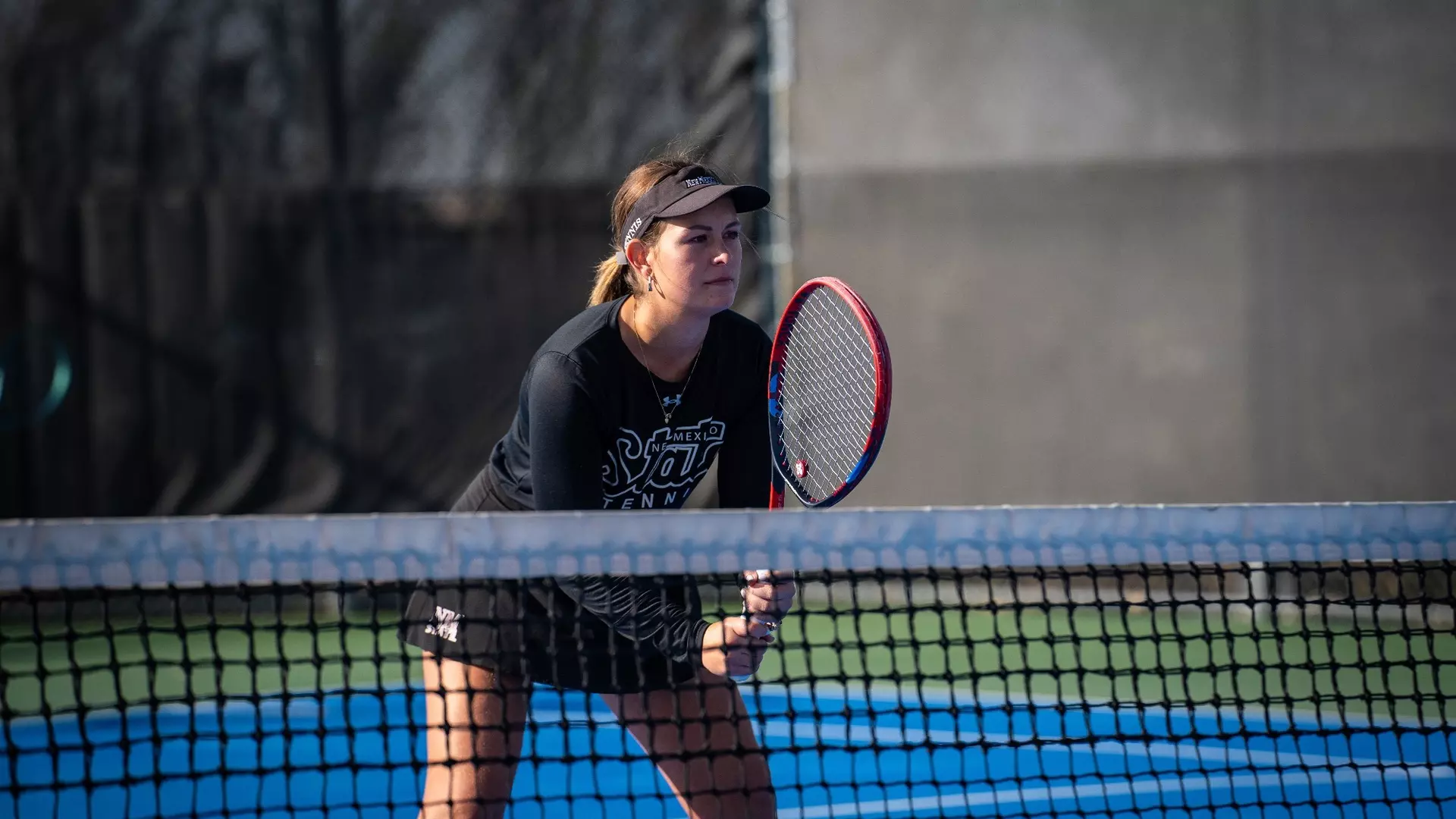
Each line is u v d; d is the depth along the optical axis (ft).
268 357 85.92
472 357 85.81
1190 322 81.35
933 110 83.66
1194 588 79.25
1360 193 79.30
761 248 84.84
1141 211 81.66
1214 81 80.69
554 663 29.89
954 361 84.07
